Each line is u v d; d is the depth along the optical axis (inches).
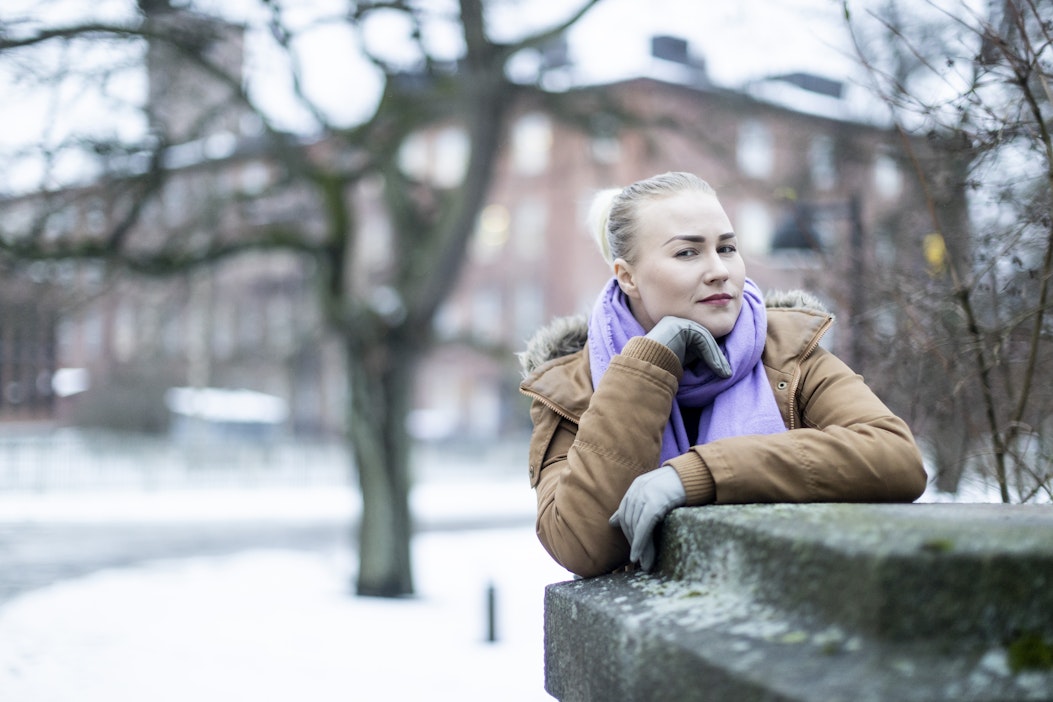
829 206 291.1
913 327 150.3
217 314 2098.9
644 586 64.1
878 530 51.9
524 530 925.8
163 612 462.3
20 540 799.1
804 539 52.5
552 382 80.0
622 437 70.1
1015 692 44.9
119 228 440.8
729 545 57.9
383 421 607.8
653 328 76.4
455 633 416.8
